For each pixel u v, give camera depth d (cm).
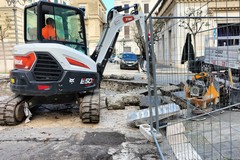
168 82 481
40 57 465
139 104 597
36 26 501
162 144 356
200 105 454
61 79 470
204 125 402
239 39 377
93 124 483
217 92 464
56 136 416
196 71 491
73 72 480
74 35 546
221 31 411
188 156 310
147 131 390
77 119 523
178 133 379
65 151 352
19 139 404
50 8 499
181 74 487
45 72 468
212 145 320
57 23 511
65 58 474
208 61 458
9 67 1847
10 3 1762
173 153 325
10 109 476
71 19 538
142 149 350
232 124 397
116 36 640
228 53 390
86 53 564
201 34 555
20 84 472
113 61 3000
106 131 437
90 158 329
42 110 602
